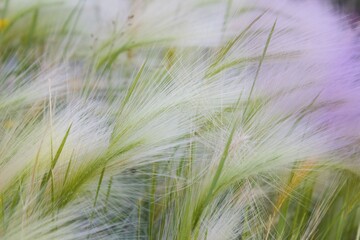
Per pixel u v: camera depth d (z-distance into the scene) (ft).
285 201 2.47
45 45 3.43
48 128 2.23
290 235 2.49
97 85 2.77
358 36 2.77
